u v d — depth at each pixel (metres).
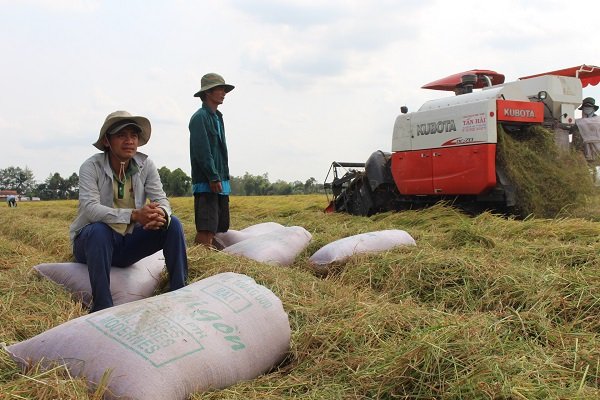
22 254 7.09
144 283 4.50
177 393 2.42
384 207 10.06
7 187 113.44
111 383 2.34
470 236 6.00
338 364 2.88
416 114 8.91
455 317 3.40
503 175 8.00
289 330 3.12
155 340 2.51
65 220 15.90
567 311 3.71
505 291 4.18
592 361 2.79
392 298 4.54
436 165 8.64
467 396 2.39
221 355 2.66
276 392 2.65
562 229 6.39
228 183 6.91
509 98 8.20
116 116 4.14
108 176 4.27
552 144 8.35
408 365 2.59
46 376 2.37
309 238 6.61
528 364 2.68
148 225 4.07
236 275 3.23
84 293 4.21
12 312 3.51
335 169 11.11
